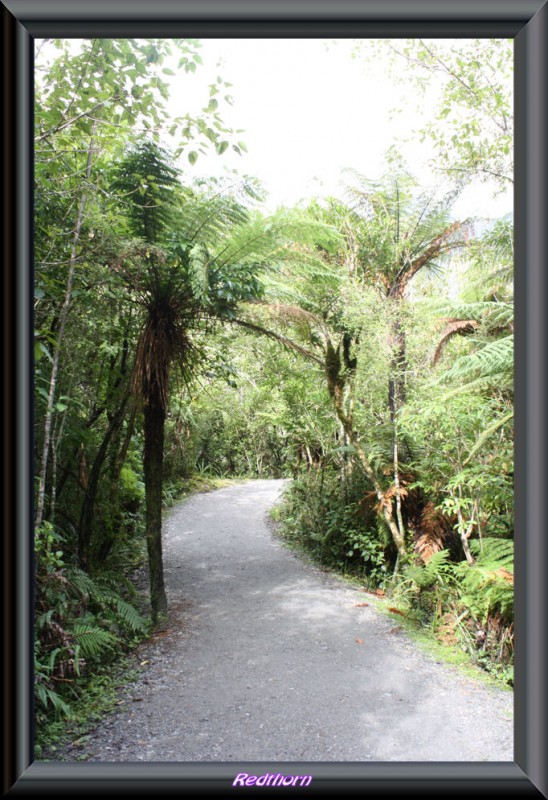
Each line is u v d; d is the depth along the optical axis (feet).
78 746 8.74
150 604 16.24
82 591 12.46
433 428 16.42
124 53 10.55
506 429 15.21
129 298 15.01
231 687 10.94
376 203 21.16
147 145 13.76
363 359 18.92
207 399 39.75
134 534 24.77
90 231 12.98
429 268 22.00
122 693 10.75
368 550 18.80
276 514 29.30
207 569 20.24
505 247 18.31
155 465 15.66
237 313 15.92
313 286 20.35
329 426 23.48
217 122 11.08
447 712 9.82
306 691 10.73
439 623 14.11
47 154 11.94
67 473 16.39
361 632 14.01
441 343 18.58
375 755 8.34
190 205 14.14
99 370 17.04
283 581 18.72
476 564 13.28
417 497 18.67
